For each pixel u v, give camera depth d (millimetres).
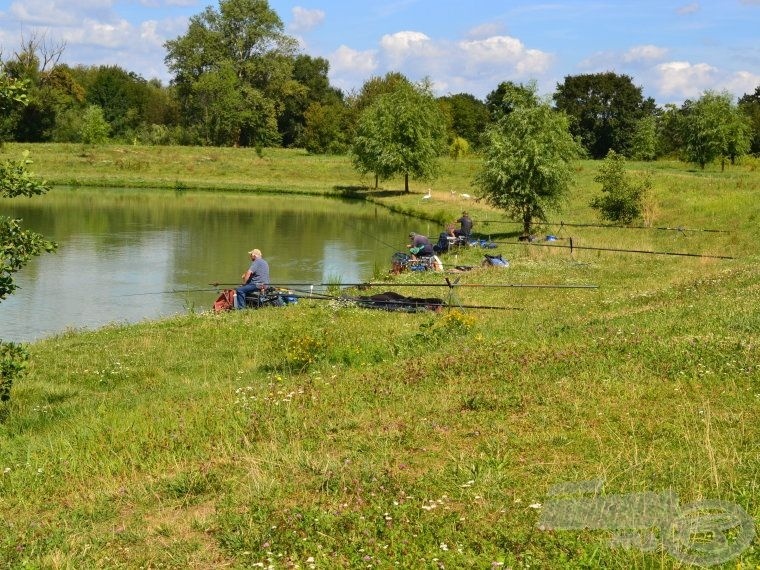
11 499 8609
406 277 26750
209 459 9289
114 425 11117
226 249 37469
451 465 8000
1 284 12891
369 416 10250
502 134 37906
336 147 101125
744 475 7031
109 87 123875
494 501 7000
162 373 15336
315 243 39812
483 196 38781
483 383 11258
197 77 112750
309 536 6656
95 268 31797
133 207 58344
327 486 7750
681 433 8336
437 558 5953
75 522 7676
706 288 18078
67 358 16812
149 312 24094
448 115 107062
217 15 114188
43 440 11008
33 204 59000
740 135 59656
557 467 7754
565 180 37156
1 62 13883
